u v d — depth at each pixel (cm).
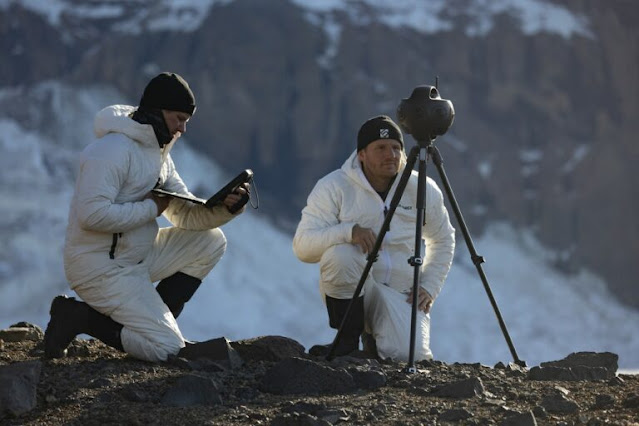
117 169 673
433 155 697
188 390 591
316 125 7388
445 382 629
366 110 7369
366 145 778
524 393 602
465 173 7312
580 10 7888
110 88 7644
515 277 7019
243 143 7419
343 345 761
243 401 594
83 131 7425
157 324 682
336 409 560
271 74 7456
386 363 719
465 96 7506
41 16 7750
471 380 600
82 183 670
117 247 683
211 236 731
